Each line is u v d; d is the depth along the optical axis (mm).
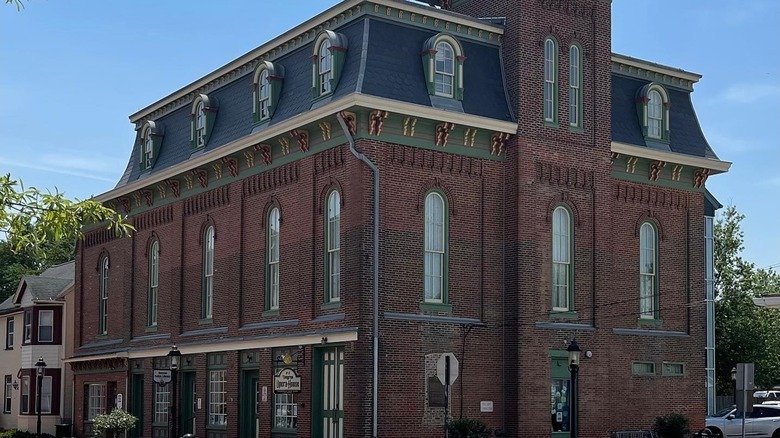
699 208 38375
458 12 35688
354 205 29656
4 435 49156
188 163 38094
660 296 36781
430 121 30641
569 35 34062
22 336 58469
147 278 42312
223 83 38594
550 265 32562
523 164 32188
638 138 36500
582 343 33000
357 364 28938
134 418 39500
